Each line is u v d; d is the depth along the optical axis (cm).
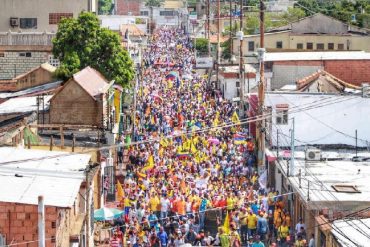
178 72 15162
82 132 6256
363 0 15512
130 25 17750
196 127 8794
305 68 9681
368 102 6919
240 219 5359
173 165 6931
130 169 7044
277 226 5450
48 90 6919
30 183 3397
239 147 7831
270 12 17975
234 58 13588
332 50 12075
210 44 17450
